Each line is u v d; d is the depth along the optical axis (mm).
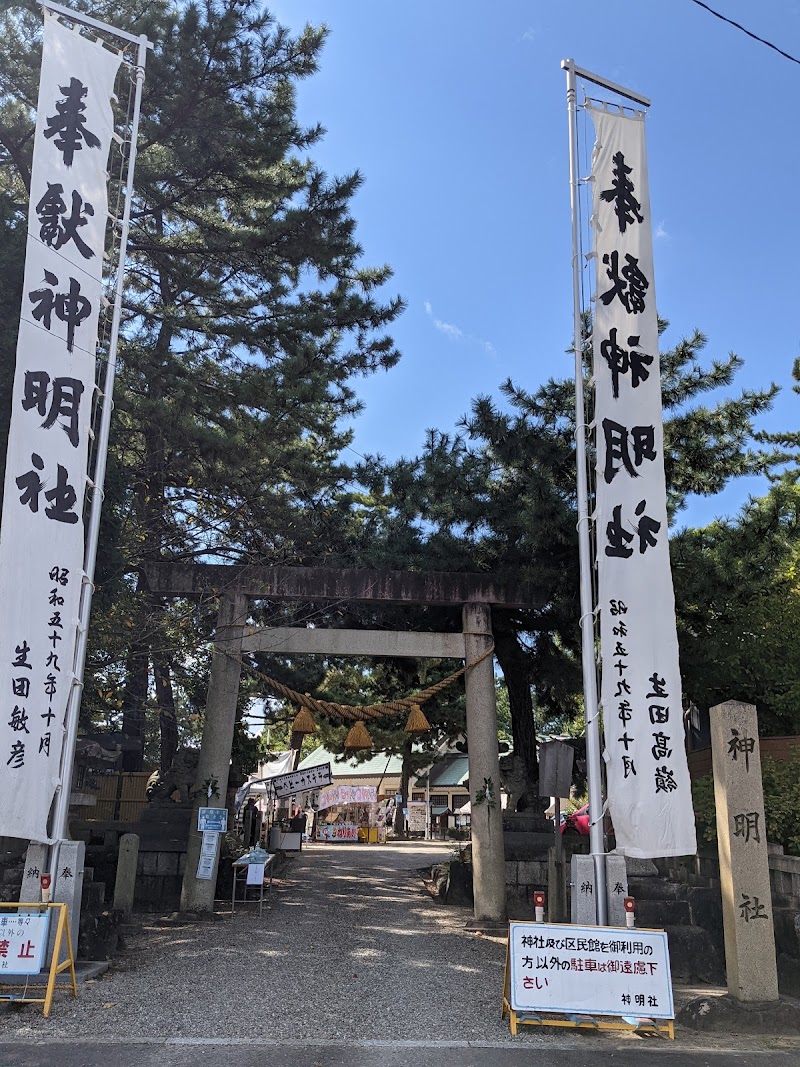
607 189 10844
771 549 13156
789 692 12742
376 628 17500
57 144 10234
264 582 14547
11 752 8703
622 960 7602
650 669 9375
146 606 14289
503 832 15156
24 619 8977
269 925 12977
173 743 19797
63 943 8797
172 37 13281
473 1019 7762
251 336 16188
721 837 8516
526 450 13500
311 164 18953
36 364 9594
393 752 39438
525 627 16969
